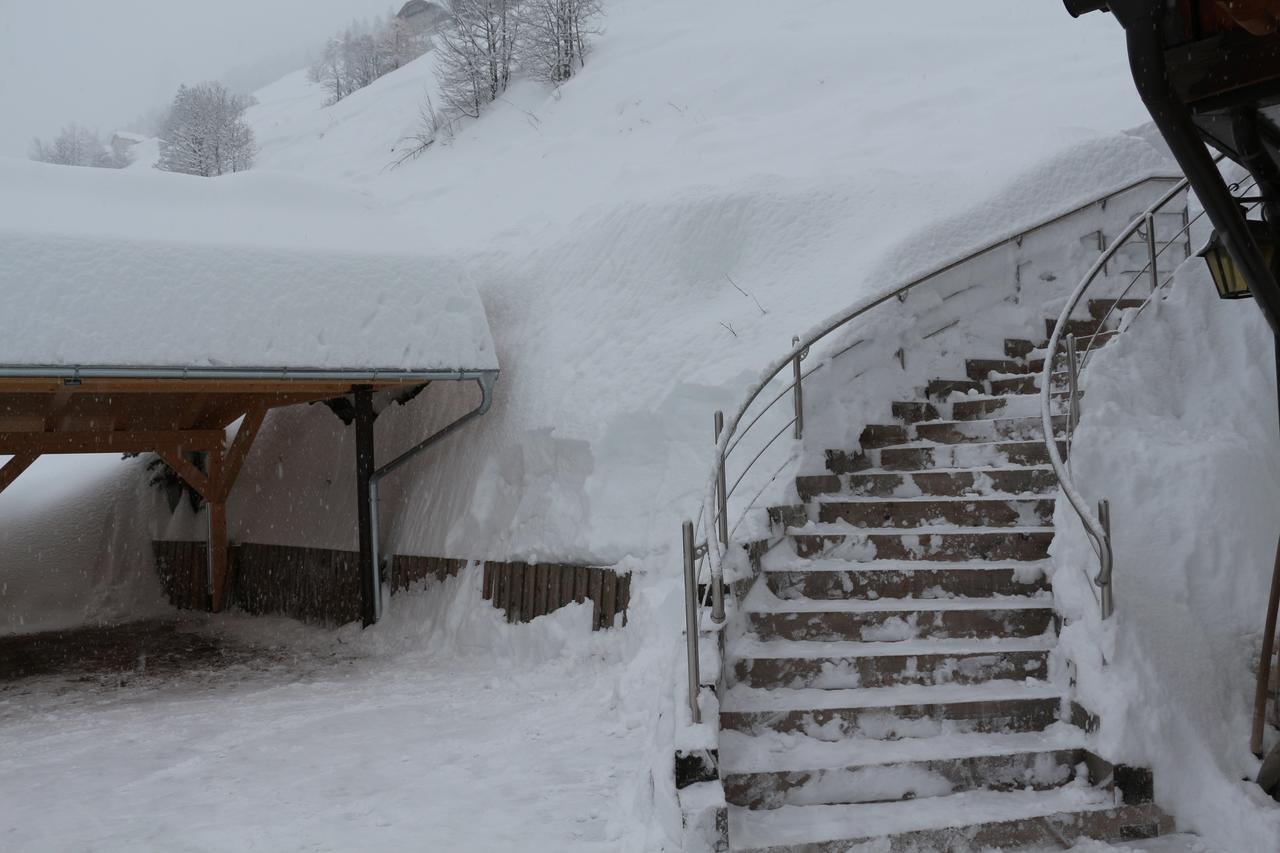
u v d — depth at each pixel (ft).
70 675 36.01
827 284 28.94
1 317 28.04
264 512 48.24
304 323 32.35
